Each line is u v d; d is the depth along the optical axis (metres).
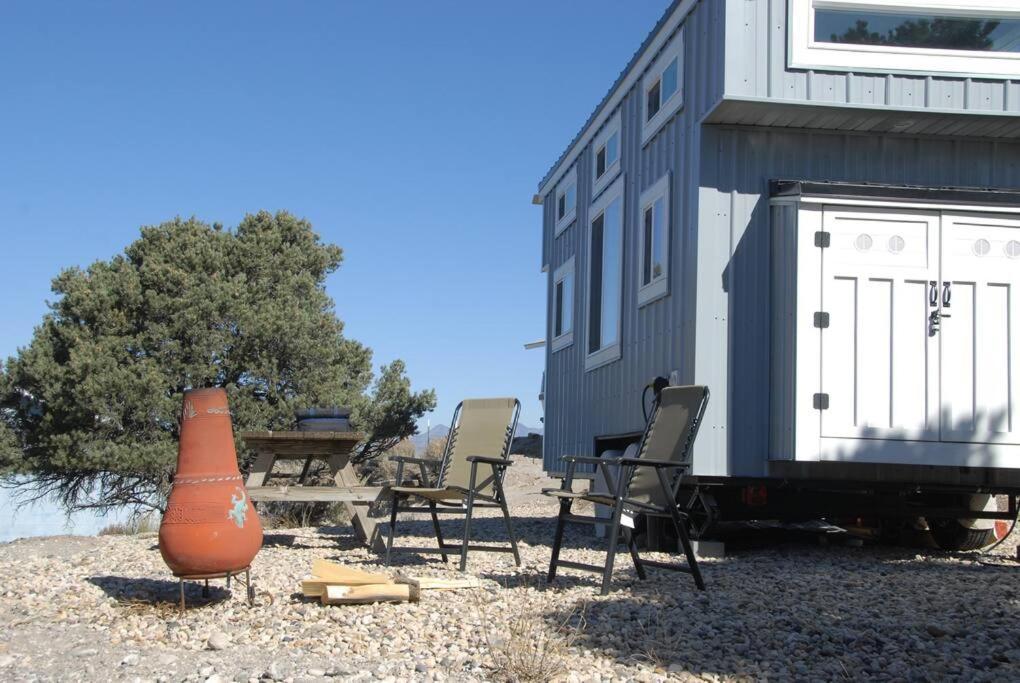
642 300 9.28
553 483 17.27
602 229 11.15
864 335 7.38
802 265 7.41
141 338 16.34
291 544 8.39
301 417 8.20
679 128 8.56
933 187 7.79
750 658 4.20
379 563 7.13
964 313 7.41
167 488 15.66
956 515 7.95
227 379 16.72
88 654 4.43
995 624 4.84
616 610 5.07
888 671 3.98
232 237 18.75
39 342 16.44
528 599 5.41
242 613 5.18
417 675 3.93
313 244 20.14
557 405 13.02
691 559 5.77
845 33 7.69
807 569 6.90
